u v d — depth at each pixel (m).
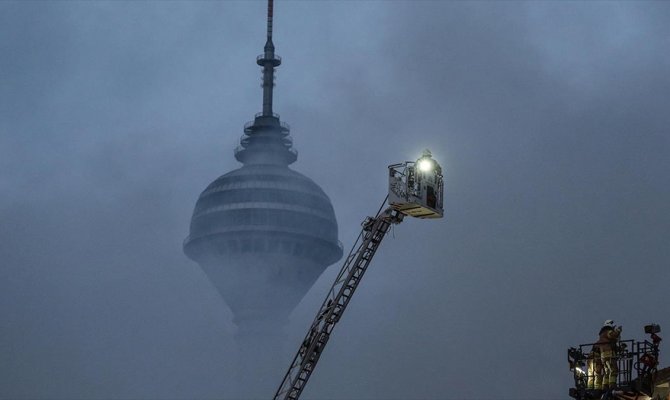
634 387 43.38
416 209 65.81
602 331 45.09
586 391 45.19
